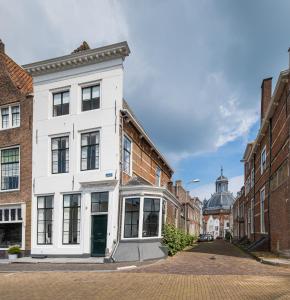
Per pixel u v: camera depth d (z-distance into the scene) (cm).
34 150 2161
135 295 935
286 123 1738
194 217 6072
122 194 1941
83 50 2205
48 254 2016
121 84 2006
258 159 2838
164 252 1898
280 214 1856
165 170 3434
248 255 2091
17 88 2288
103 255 1897
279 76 1758
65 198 2052
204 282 1101
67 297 938
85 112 2056
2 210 2219
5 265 1778
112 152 1958
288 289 972
